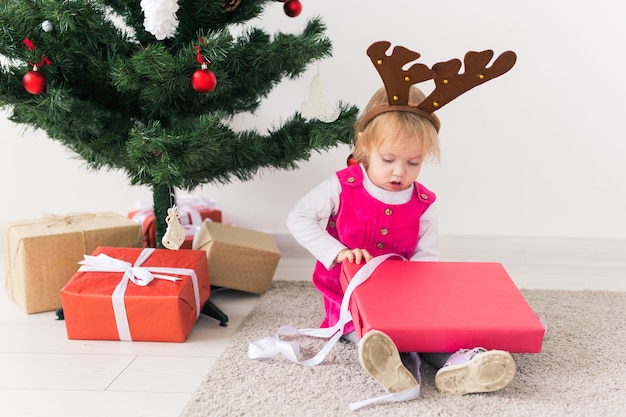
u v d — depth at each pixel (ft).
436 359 3.99
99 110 4.44
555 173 6.32
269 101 6.21
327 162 6.41
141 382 3.93
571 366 4.10
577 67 6.07
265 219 6.62
